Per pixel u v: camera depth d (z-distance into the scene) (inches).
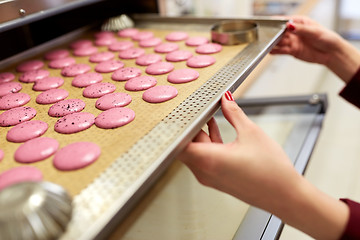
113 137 20.2
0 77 30.3
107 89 26.2
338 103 68.6
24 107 25.0
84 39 39.1
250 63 26.8
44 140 20.4
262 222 24.1
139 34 37.9
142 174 16.1
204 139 20.7
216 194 27.7
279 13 64.5
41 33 36.2
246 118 20.2
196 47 32.9
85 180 17.0
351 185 46.5
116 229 25.5
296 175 18.3
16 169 18.1
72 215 13.6
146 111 22.6
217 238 23.5
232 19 36.6
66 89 27.8
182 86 25.4
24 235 11.9
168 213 26.5
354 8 98.4
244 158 17.9
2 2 24.5
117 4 43.1
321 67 73.2
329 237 19.3
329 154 53.7
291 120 36.9
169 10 46.6
